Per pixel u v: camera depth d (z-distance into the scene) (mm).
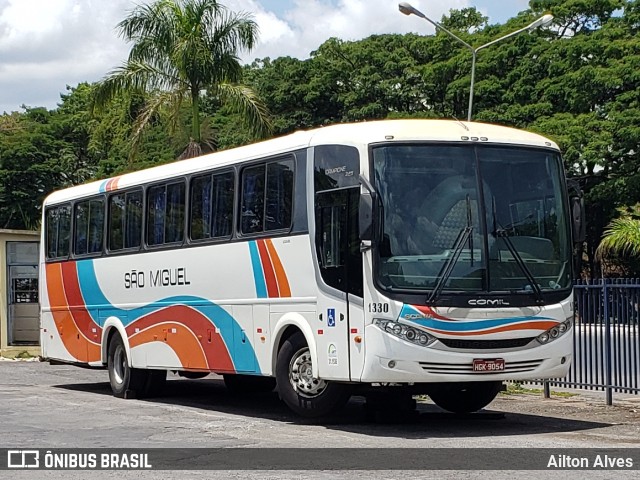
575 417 14422
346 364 12555
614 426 13352
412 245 12258
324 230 13078
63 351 20469
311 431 12914
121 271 18266
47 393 19016
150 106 29281
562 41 42594
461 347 12188
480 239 12461
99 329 19016
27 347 29438
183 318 16406
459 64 44344
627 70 39938
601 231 44750
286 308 13789
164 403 17156
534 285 12602
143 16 28859
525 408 15516
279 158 14172
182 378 23047
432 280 12195
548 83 42188
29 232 29812
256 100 29469
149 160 46875
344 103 46438
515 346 12438
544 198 13039
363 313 12297
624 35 42250
